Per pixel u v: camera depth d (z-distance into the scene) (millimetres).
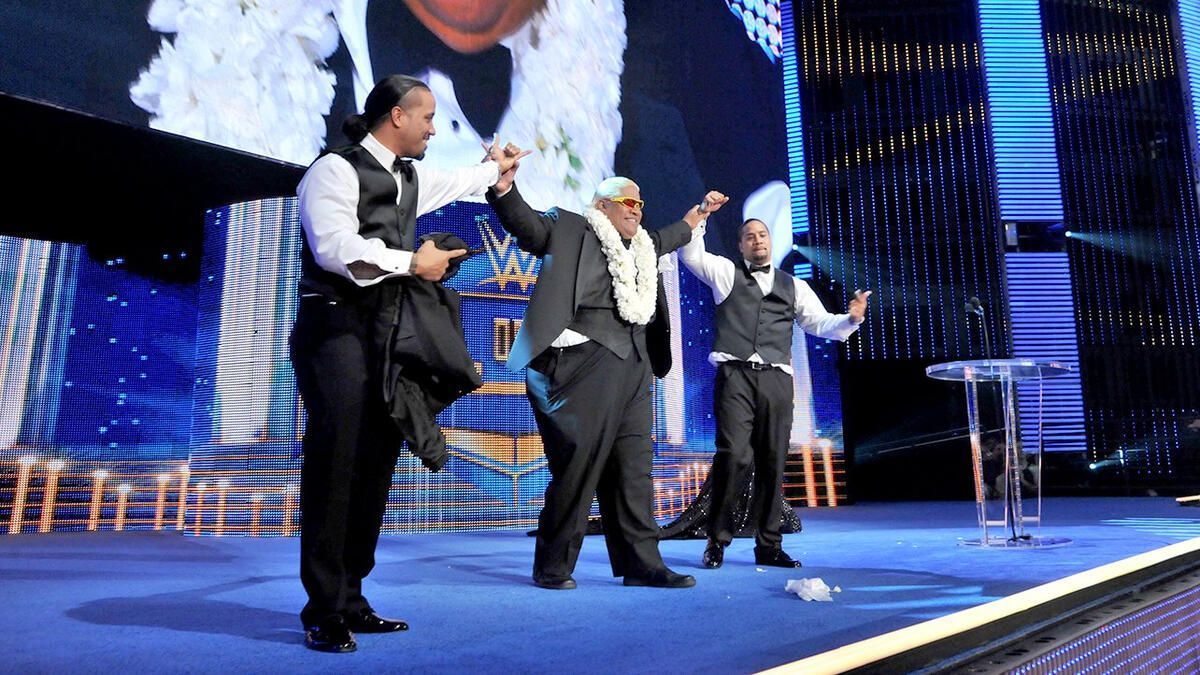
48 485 5488
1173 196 10617
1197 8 11281
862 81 10273
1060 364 3584
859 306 3385
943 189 10102
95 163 4801
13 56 3564
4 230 5449
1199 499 7047
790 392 3311
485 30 5273
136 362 5832
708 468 7020
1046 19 10695
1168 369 10203
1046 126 10430
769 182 7293
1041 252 10219
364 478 1872
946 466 9742
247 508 5223
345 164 1832
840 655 1621
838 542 4125
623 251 2693
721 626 1927
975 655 1888
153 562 3545
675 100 6516
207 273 5613
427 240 1901
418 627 1938
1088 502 8328
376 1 4801
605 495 2729
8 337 5434
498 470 5637
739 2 7402
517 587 2615
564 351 2623
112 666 1558
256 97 4293
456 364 1844
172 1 4062
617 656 1627
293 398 5270
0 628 1963
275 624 2002
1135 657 2377
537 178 5391
